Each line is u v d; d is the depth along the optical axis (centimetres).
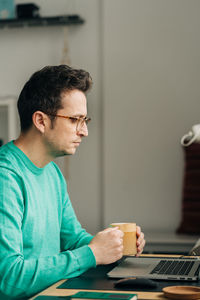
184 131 335
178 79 336
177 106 336
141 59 341
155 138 339
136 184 341
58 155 152
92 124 352
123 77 343
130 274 132
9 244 128
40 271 128
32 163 150
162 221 337
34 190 149
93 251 136
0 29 370
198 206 315
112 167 344
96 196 353
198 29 334
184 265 143
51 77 145
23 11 348
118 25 344
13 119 363
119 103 343
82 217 354
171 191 336
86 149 354
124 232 147
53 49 362
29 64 366
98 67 353
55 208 163
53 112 145
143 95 340
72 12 356
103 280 131
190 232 317
